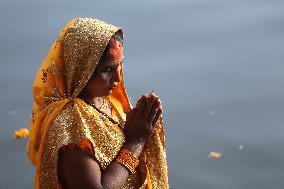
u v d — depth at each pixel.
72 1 31.20
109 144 4.62
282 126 22.00
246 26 29.34
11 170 19.28
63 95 4.67
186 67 25.75
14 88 23.98
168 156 20.22
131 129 4.83
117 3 31.31
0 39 27.55
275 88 24.31
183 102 23.31
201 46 27.53
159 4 31.30
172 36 28.31
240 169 19.72
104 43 4.56
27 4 30.78
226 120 22.28
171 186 18.77
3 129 21.36
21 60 26.02
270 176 19.38
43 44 27.22
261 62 26.17
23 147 20.36
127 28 28.86
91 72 4.57
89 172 4.39
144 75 24.94
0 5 30.64
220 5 31.53
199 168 19.69
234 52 27.22
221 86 24.52
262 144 20.95
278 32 28.72
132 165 4.65
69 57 4.61
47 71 4.70
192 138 21.19
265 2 31.62
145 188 5.13
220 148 20.70
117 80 4.78
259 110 23.00
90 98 4.81
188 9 31.00
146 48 27.08
